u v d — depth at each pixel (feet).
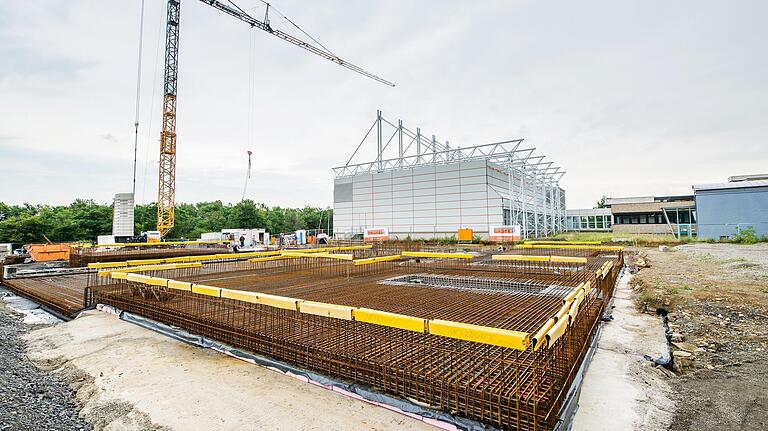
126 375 15.08
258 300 14.88
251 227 207.10
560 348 11.30
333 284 29.14
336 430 10.89
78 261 54.54
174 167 125.29
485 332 9.69
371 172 141.18
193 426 11.25
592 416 12.05
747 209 96.32
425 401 11.40
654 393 13.70
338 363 13.33
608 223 173.58
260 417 11.67
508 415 9.90
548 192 168.55
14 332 22.99
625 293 33.71
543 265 41.98
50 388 14.60
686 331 20.93
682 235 126.52
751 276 34.27
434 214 125.90
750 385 14.06
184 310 20.53
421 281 31.63
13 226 136.26
